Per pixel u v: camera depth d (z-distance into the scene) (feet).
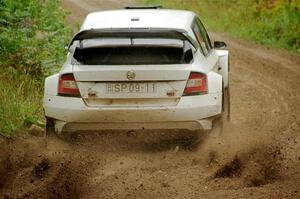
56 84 62.95
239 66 147.64
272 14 230.07
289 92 110.11
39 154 62.44
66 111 61.93
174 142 65.87
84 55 62.59
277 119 84.38
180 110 61.21
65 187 52.49
